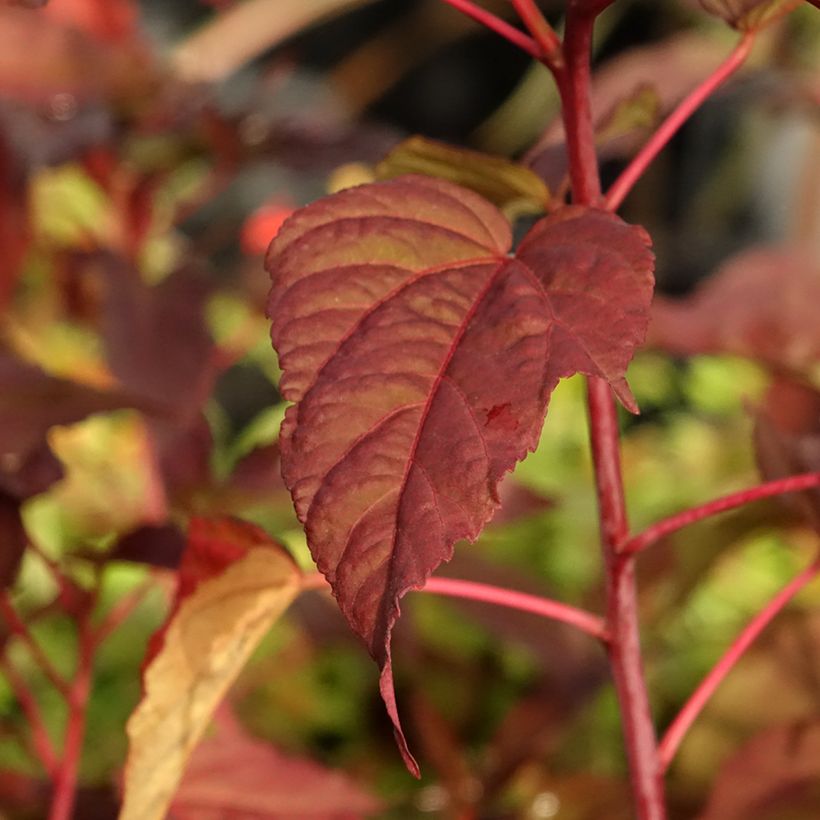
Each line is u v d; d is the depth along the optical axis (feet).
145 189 3.34
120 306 3.01
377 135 3.19
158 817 2.43
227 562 2.44
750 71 3.21
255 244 3.62
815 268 3.06
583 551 4.82
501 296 2.22
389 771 3.66
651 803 2.46
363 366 2.21
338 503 2.18
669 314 3.05
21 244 3.19
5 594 2.71
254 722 3.96
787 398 3.06
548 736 3.12
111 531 3.19
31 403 2.69
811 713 3.05
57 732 4.05
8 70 3.14
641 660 2.46
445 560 2.15
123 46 3.20
